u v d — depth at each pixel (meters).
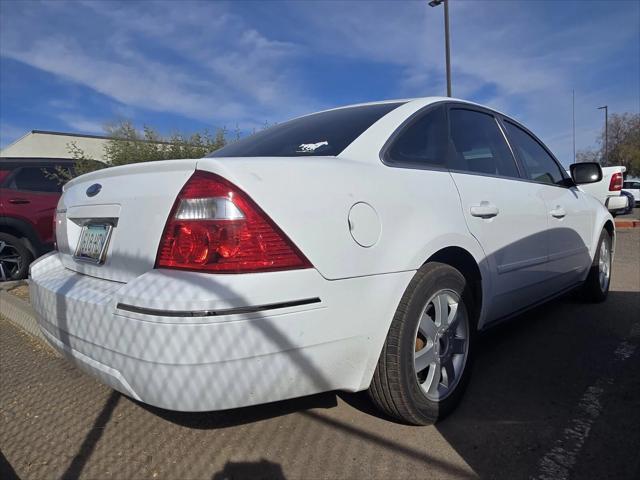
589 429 2.38
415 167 2.49
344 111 2.97
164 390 1.69
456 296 2.53
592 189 5.98
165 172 1.96
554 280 3.60
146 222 1.94
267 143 2.77
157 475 2.14
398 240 2.17
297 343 1.83
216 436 2.42
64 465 2.25
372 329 2.07
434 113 2.85
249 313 1.71
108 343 1.83
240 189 1.78
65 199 2.67
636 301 4.70
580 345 3.52
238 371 1.72
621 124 51.00
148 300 1.69
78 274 2.36
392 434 2.37
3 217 6.09
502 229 2.88
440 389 2.48
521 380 2.96
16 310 4.58
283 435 2.40
